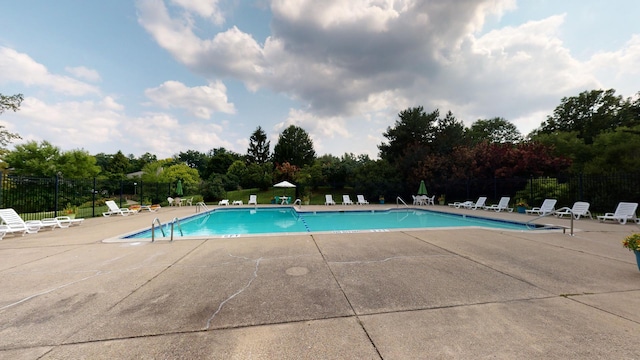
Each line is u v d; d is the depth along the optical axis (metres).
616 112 24.77
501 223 10.70
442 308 2.82
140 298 3.11
